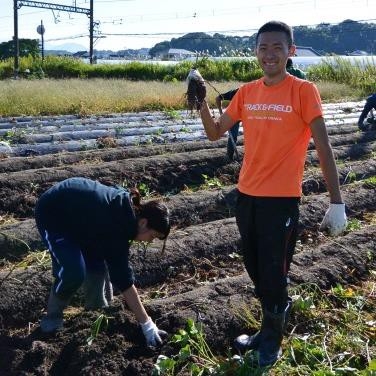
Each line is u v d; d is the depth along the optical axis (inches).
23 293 137.5
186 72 730.8
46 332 123.3
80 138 295.1
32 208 195.6
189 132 319.0
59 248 113.7
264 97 104.4
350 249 166.4
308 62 871.1
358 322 131.7
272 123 103.2
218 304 131.7
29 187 204.8
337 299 142.6
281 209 104.5
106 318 122.1
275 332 111.5
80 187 114.4
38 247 164.2
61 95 409.4
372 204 219.1
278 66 101.7
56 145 269.3
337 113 429.4
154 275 156.0
